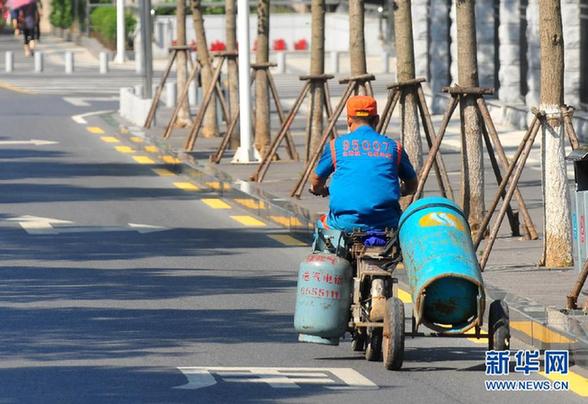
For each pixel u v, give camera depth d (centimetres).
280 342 2975
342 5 16688
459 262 2630
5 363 2716
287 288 3662
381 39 16038
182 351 2858
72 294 3525
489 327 2714
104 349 2862
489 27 8800
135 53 15438
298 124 8675
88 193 5681
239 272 3912
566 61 7456
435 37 9175
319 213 4756
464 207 4284
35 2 15812
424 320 2694
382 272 2767
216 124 7794
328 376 2652
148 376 2614
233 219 5047
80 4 17325
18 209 5159
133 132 8225
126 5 16488
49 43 17362
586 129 7138
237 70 7056
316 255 2809
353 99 2866
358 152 2833
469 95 4216
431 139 4469
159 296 3512
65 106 10225
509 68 8356
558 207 3741
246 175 5975
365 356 2839
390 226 2820
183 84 8588
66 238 4491
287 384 2572
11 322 3152
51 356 2786
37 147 7538
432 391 2536
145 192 5772
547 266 3759
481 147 4269
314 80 5950
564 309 3092
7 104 10331
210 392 2492
